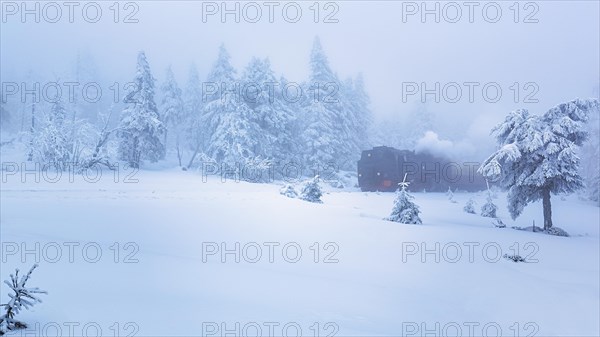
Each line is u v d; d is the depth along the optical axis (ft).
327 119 179.22
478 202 137.69
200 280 24.32
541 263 39.70
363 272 31.40
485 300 26.17
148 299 19.39
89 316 16.38
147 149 148.36
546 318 23.38
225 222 50.62
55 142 123.75
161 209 57.62
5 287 19.35
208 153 157.17
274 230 47.34
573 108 71.36
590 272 36.32
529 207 131.03
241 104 155.94
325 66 194.80
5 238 32.01
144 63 152.76
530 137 71.87
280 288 24.38
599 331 21.66
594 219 105.81
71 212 49.37
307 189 91.86
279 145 170.40
